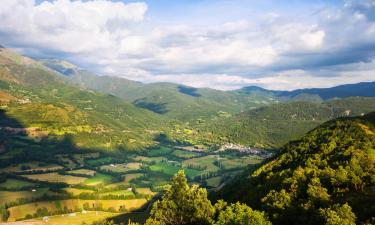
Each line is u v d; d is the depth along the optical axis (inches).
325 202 3208.7
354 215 2711.6
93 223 6855.3
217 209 3659.0
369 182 3484.3
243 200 4503.0
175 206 3614.7
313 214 3024.1
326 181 3742.6
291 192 3651.6
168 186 3863.2
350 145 4899.1
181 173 3821.4
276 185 4298.7
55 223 7165.4
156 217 3622.0
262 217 2883.9
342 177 3555.6
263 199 3732.8
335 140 5359.3
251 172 6678.2
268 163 6259.8
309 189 3410.4
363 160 4040.4
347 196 3299.7
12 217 7445.9
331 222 2610.7
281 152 6594.5
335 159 4510.3
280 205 3380.9
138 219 7101.4
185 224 3535.9
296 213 3248.0
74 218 7529.5
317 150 5270.7
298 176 4060.0
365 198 3147.1
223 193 5866.1
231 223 2893.7
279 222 3211.1
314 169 4207.7
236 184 6107.3
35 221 7273.6
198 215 3491.6
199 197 3646.7
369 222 2640.3
